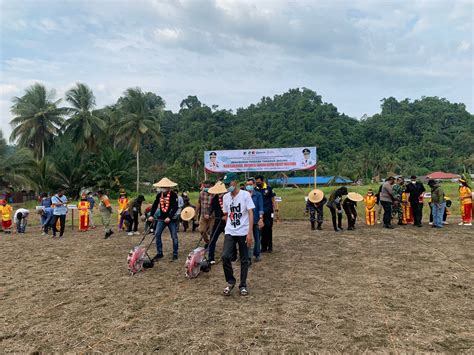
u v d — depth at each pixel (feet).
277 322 13.53
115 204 101.81
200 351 11.53
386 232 34.35
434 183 37.27
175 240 24.43
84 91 141.38
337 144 346.54
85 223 43.45
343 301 15.69
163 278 20.01
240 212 16.87
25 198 134.21
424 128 380.17
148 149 290.35
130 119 143.54
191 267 19.36
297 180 248.73
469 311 14.39
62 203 37.76
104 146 152.25
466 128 388.98
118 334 12.92
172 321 13.87
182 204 39.83
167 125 350.02
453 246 27.04
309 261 23.29
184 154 253.85
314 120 381.60
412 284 17.95
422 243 28.37
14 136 134.51
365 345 11.65
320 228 37.63
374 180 266.77
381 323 13.32
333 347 11.56
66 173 123.65
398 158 314.76
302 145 336.08
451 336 12.19
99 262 24.80
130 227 38.14
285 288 17.63
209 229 24.54
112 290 18.10
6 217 42.93
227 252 16.60
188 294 17.03
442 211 37.11
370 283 18.24
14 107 138.41
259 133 363.35
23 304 16.42
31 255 28.09
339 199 35.81
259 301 15.84
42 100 138.31
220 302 15.80
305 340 12.07
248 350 11.50
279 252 26.27
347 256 24.49
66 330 13.43
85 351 11.78
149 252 27.48
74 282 19.83
